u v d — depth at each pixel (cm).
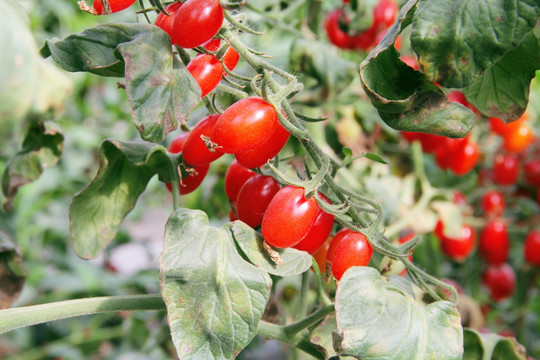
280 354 131
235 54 50
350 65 86
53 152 63
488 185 111
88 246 58
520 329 113
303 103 85
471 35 46
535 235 104
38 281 120
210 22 46
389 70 49
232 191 56
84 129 135
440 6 46
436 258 104
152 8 49
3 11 39
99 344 129
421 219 92
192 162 52
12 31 39
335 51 96
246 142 47
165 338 104
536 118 111
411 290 53
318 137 88
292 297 94
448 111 48
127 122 143
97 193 58
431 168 118
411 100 48
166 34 47
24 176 63
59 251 137
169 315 45
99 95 157
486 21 45
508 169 101
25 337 132
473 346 61
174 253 46
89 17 123
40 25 115
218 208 98
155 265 146
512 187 112
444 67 46
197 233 47
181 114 46
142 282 126
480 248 105
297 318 57
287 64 92
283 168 71
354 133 92
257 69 48
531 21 45
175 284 46
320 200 48
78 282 122
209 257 47
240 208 52
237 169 55
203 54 49
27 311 50
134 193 59
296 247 51
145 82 45
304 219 47
